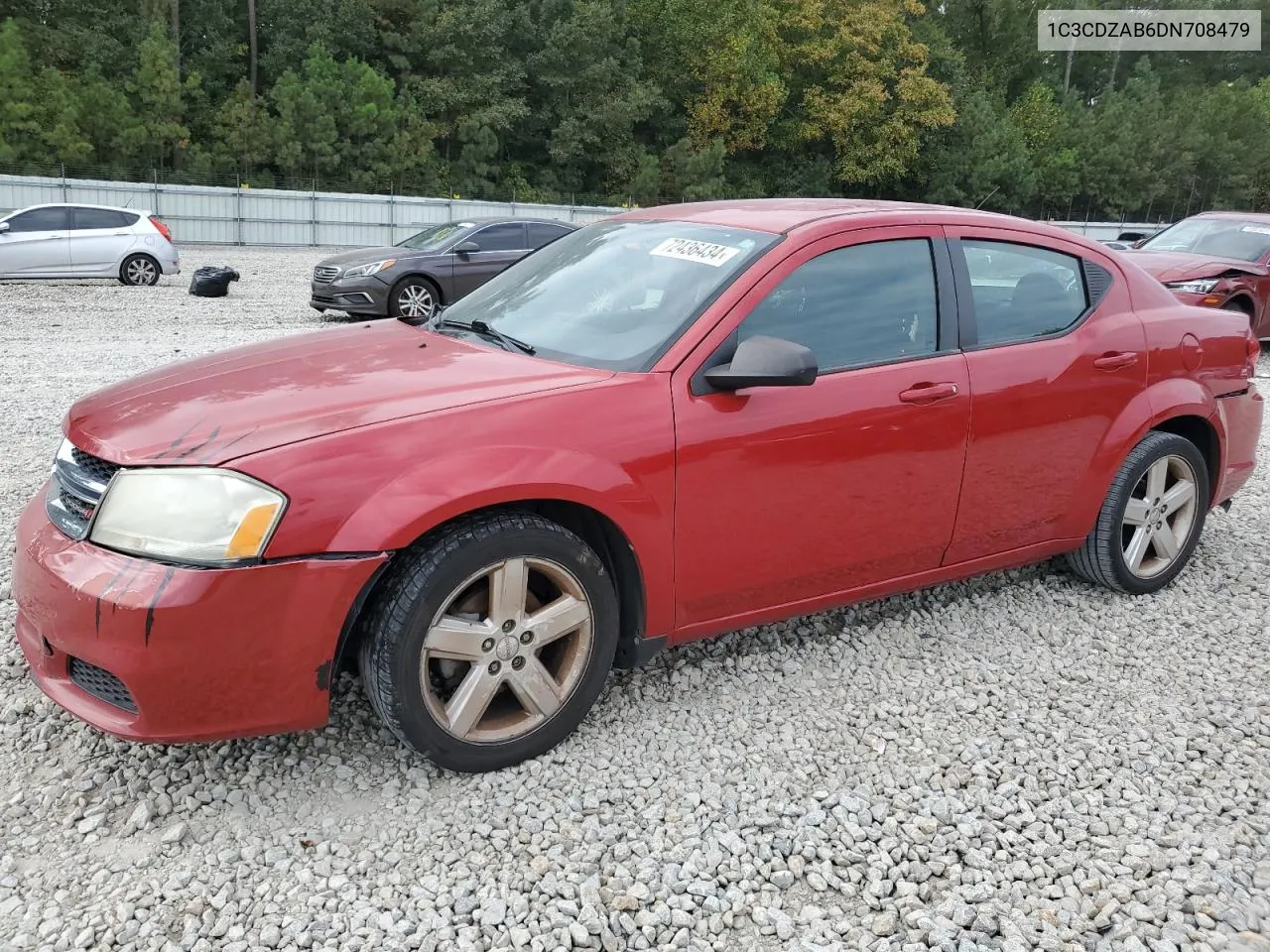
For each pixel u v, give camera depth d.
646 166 46.22
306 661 2.56
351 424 2.63
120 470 2.57
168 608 2.41
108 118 35.81
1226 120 64.62
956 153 53.94
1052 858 2.66
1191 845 2.72
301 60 44.41
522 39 46.69
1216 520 5.48
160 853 2.55
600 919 2.37
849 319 3.36
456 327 3.59
